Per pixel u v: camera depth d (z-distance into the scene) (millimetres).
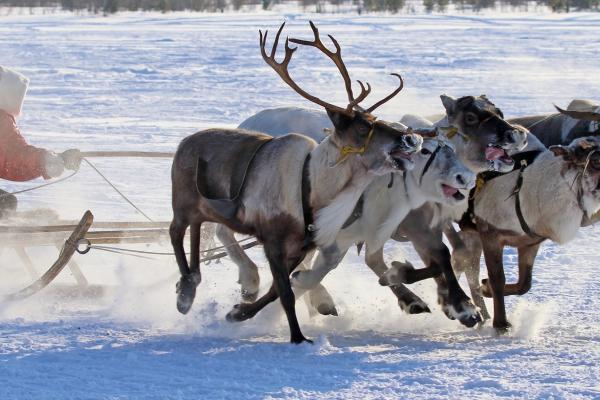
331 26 141625
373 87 66312
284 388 15828
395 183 19719
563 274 25875
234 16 179375
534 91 63188
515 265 26797
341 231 19938
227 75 76812
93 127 50438
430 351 18516
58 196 35188
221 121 52500
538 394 15398
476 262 22250
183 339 19578
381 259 21344
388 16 178125
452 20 161375
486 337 20109
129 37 119250
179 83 71438
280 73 18469
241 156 19672
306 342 18906
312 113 23375
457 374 16688
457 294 20125
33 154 24938
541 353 18188
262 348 18531
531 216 19859
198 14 191000
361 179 18328
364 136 17984
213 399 15328
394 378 16453
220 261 27797
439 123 20344
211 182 20109
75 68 81438
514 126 19375
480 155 19453
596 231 32031
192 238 21250
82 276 23969
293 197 18672
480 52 94688
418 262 27297
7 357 17844
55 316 21547
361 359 17734
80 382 16281
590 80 69938
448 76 73062
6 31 128625
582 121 21078
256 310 20281
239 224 19641
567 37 116125
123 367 17266
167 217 31609
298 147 18844
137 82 72188
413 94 61594
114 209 32969
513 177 20000
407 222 20438
